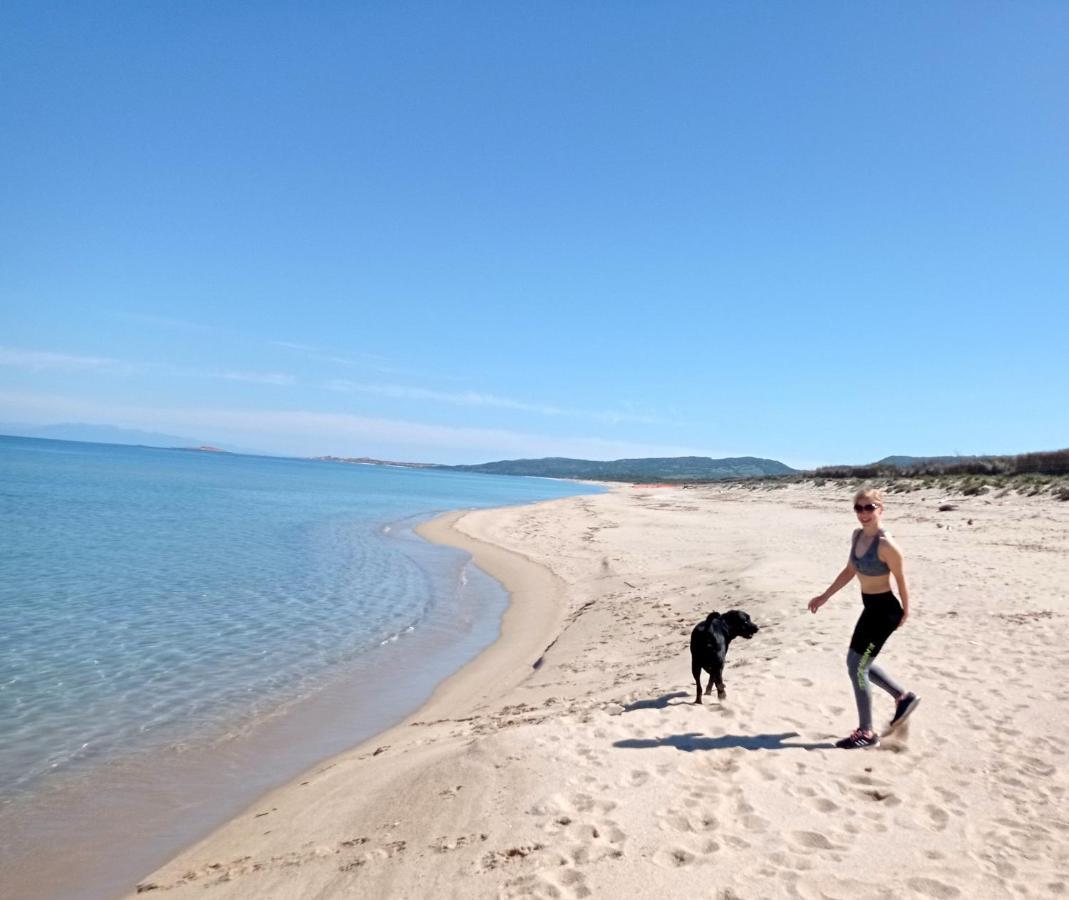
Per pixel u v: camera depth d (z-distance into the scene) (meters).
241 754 7.49
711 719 6.20
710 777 4.96
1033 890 3.62
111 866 5.30
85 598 14.30
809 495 46.41
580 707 7.46
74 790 6.56
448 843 4.36
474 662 11.35
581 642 11.45
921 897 3.55
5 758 7.15
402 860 4.26
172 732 8.02
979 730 5.87
